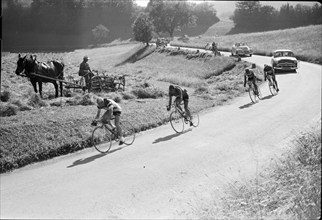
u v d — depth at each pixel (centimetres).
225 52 5259
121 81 2148
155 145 1077
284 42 5041
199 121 1387
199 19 8238
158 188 739
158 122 1346
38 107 1439
